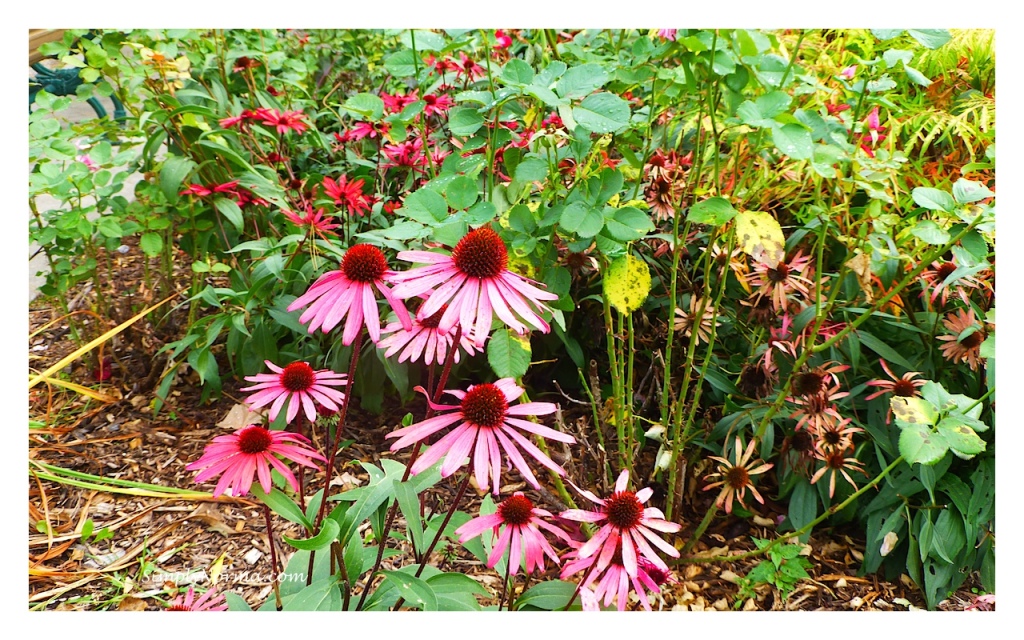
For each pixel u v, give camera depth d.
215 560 2.20
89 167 2.61
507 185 2.04
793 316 2.30
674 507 2.26
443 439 1.30
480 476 1.24
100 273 3.64
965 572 2.18
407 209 1.60
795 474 2.28
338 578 1.51
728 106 1.75
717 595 2.12
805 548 2.19
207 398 2.85
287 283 2.71
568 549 2.19
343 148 3.39
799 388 2.11
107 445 2.64
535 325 1.29
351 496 1.52
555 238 1.97
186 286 3.45
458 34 2.01
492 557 1.44
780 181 2.69
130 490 2.34
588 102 1.57
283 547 2.25
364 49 4.13
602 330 2.64
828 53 2.79
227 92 3.16
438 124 2.99
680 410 2.08
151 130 2.85
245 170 2.95
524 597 1.63
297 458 1.44
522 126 2.16
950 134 2.79
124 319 3.11
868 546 2.20
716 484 2.13
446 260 1.35
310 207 2.62
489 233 1.33
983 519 2.16
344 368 2.62
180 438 2.68
